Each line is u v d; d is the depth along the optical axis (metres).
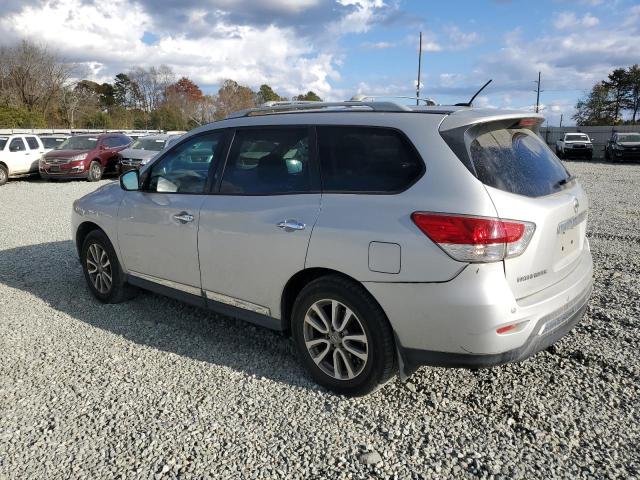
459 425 3.05
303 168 3.52
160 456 2.82
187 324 4.61
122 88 84.38
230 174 3.92
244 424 3.10
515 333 2.87
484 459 2.75
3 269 6.47
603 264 6.11
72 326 4.60
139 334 4.41
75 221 5.30
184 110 72.31
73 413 3.24
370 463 2.74
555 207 3.12
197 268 4.06
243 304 3.83
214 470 2.71
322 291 3.31
